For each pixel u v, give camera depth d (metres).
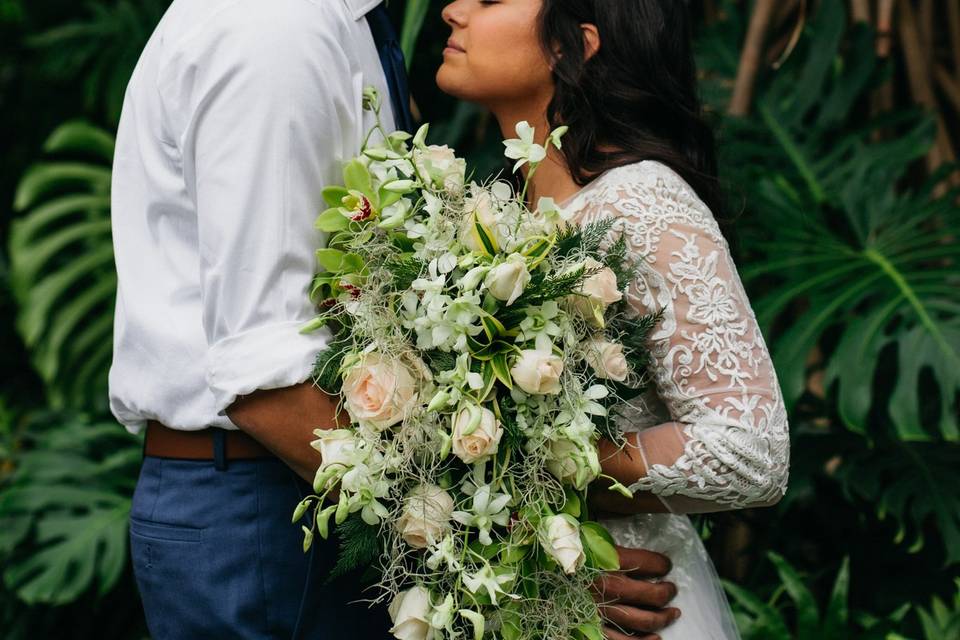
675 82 1.60
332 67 1.35
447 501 1.25
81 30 3.89
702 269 1.42
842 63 2.89
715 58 2.93
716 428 1.39
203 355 1.38
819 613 2.48
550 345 1.25
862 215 2.62
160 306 1.41
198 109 1.31
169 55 1.37
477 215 1.26
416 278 1.27
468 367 1.24
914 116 2.80
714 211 1.63
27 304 3.49
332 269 1.30
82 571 2.73
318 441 1.24
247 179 1.28
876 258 2.48
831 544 2.65
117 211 1.48
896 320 2.63
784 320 2.86
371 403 1.22
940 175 2.63
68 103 4.45
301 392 1.28
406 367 1.26
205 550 1.39
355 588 1.42
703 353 1.40
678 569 1.56
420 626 1.27
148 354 1.41
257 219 1.28
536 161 1.32
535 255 1.28
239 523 1.38
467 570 1.27
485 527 1.24
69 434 3.05
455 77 1.57
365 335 1.28
